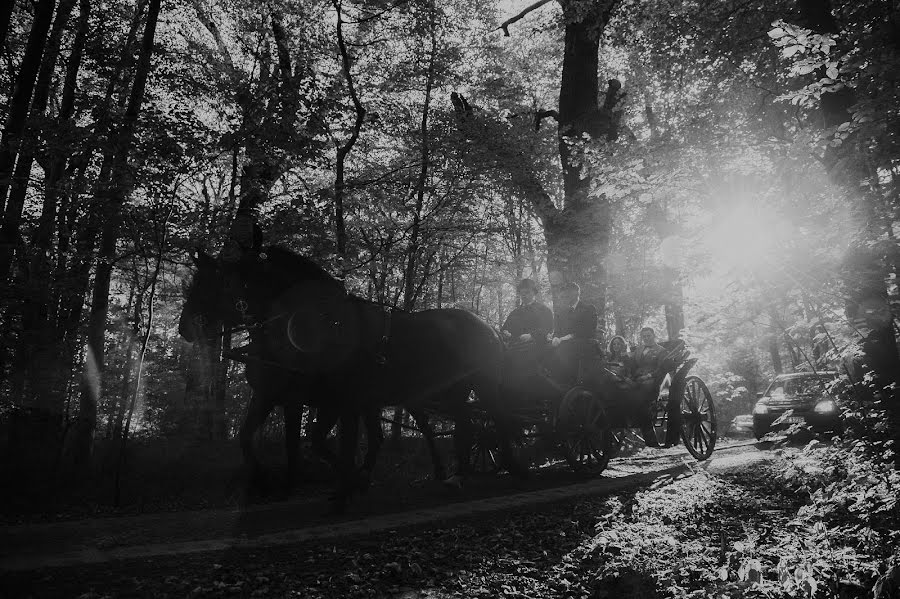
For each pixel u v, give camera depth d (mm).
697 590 4668
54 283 9008
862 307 6992
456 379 8125
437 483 9008
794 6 11789
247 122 9688
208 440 11969
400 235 12898
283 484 7605
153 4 11398
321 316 6836
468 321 8430
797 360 16531
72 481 9023
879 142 7457
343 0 13297
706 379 14289
